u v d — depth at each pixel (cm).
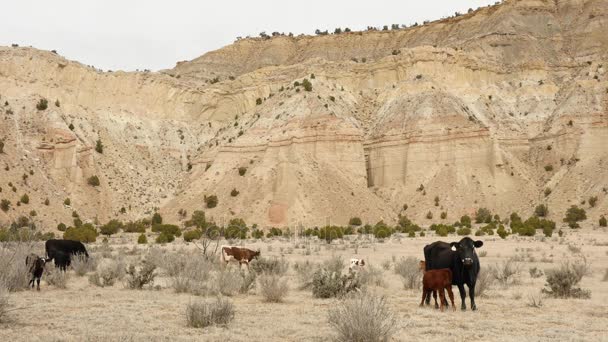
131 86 14725
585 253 4388
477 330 1262
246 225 10369
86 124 12900
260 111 13762
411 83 14288
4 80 12519
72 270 2583
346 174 11794
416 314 1477
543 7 18450
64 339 1076
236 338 1138
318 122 12194
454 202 11550
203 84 16262
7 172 10131
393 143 12781
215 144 13538
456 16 19875
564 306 1678
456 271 1569
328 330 1234
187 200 11625
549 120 13750
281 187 10956
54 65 13500
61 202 10600
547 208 11200
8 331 1157
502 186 11906
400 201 11900
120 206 11562
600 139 12462
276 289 1741
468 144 12300
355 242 5959
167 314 1423
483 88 15025
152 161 13588
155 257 3166
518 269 2875
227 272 2050
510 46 16675
